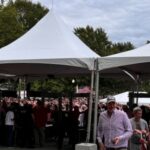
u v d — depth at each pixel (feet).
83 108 81.87
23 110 59.72
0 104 62.59
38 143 60.03
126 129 28.50
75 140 54.70
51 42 50.65
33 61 44.75
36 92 71.15
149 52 42.75
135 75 57.41
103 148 28.60
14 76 74.49
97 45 205.16
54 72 66.54
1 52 49.49
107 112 28.76
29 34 52.85
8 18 154.30
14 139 60.29
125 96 104.27
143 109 53.83
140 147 30.22
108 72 62.85
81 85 138.10
